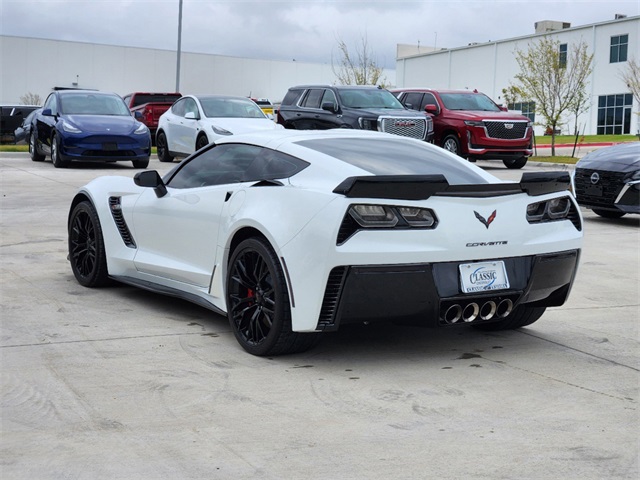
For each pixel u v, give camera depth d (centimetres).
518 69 5672
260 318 464
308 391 405
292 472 307
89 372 427
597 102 5088
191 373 430
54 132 1736
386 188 423
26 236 875
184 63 6825
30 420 357
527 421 369
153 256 570
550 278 479
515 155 1986
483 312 462
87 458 318
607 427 363
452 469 312
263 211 457
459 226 440
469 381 428
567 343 511
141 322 535
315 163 471
